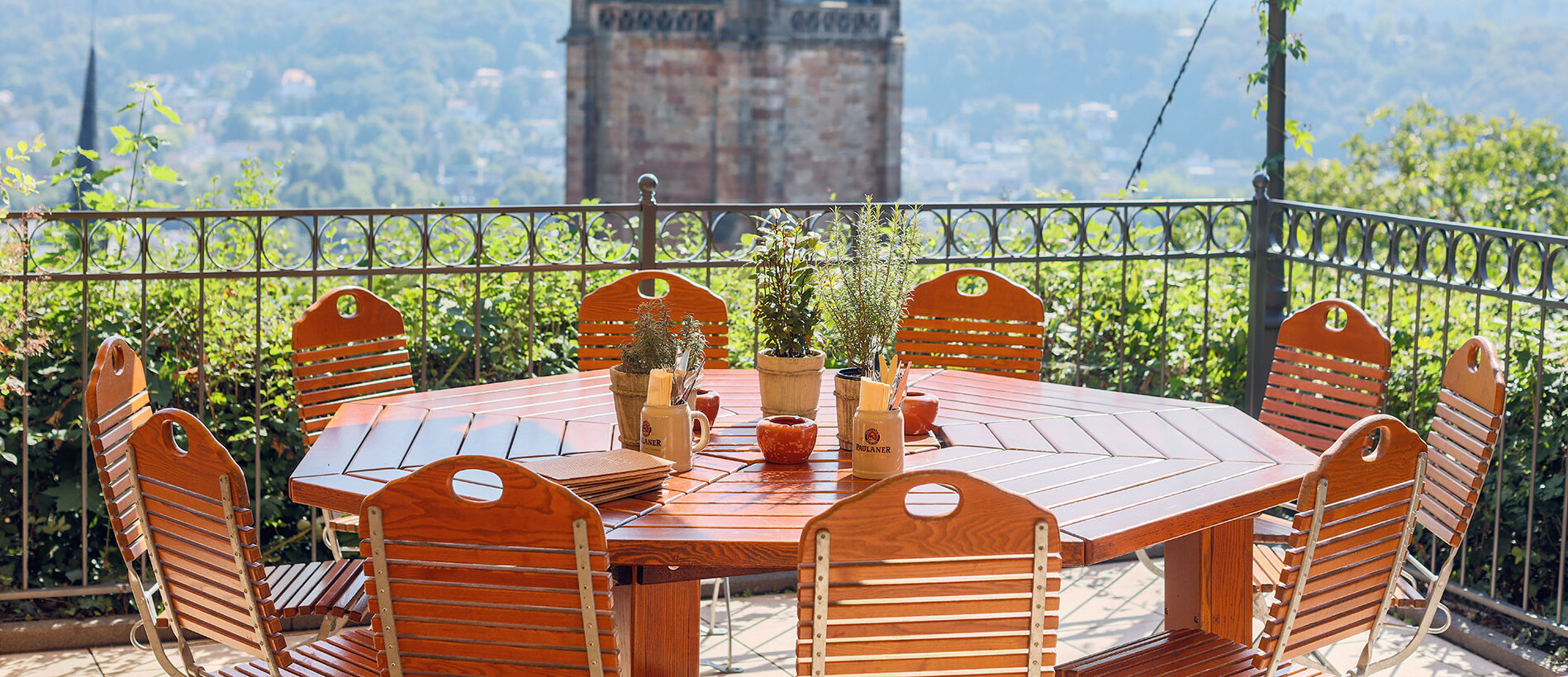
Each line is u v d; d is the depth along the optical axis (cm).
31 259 418
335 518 371
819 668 221
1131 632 432
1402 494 263
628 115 3056
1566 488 405
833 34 3064
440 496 223
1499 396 296
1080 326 502
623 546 246
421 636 232
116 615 422
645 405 290
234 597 259
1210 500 271
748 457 304
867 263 313
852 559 218
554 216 518
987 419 343
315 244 434
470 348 498
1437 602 301
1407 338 511
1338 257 488
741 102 2995
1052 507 266
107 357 288
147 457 261
